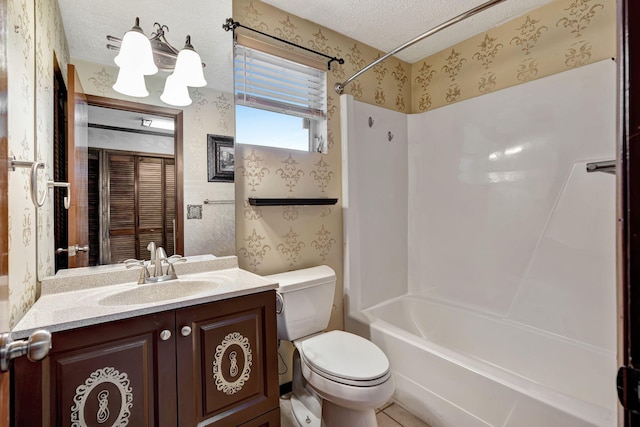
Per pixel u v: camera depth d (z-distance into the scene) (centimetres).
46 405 80
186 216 152
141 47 139
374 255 227
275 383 124
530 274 185
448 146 227
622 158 37
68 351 84
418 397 160
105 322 89
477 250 211
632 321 36
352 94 217
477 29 207
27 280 97
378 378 126
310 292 163
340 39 210
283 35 184
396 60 246
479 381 134
